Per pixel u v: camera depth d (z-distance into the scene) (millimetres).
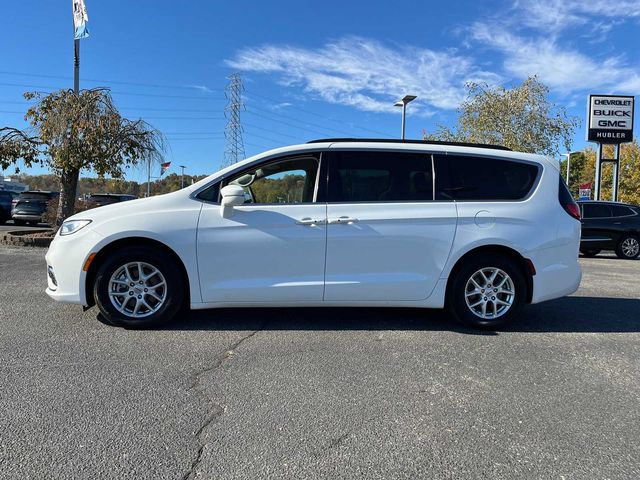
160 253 4637
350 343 4488
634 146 39406
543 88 21031
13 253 10227
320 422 3012
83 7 12758
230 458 2605
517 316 5676
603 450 2766
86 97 11867
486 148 5164
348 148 4922
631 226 13648
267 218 4672
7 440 2719
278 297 4715
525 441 2848
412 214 4801
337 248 4727
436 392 3480
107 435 2797
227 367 3850
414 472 2518
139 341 4410
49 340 4383
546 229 4988
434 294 4887
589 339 4805
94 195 18656
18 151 11922
